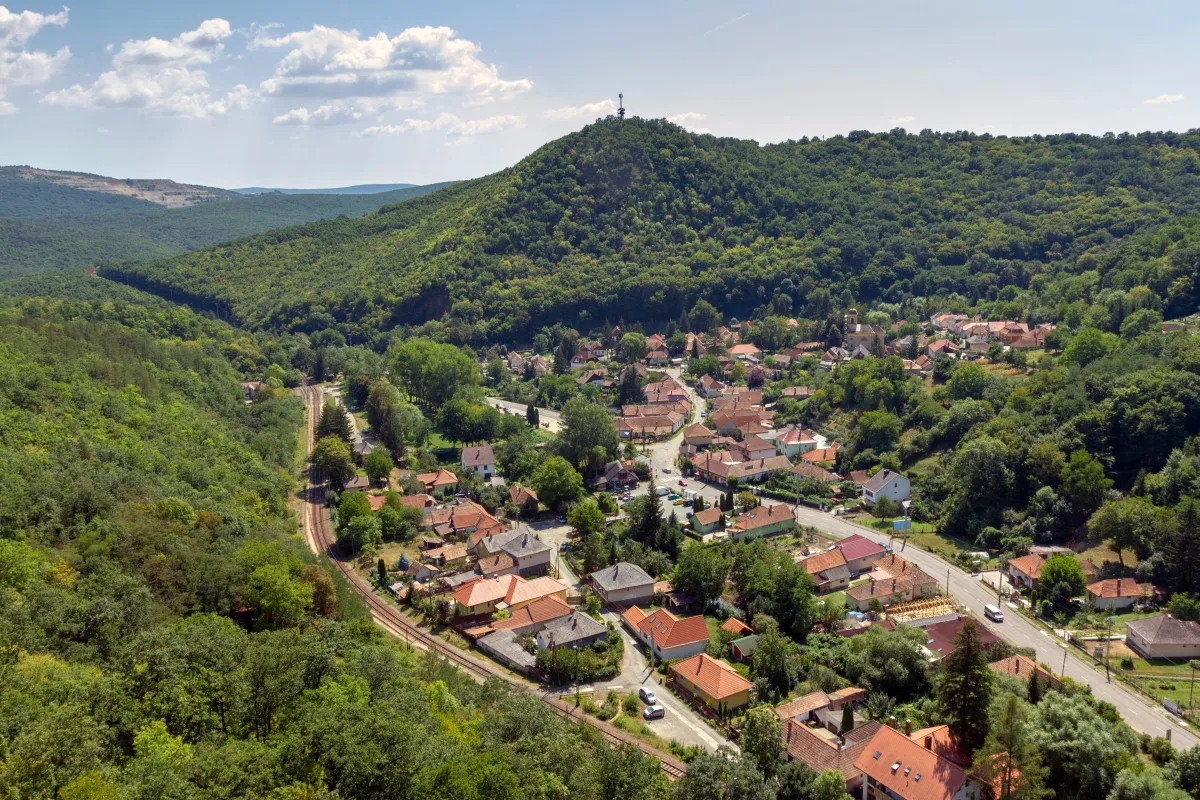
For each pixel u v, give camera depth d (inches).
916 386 7623.0
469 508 6038.4
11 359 5423.2
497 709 2910.9
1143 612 4375.0
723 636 4232.3
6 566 2906.0
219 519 4279.0
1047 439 5649.6
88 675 2140.7
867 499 6259.8
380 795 1889.8
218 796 1690.5
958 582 4943.4
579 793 2229.3
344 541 5497.1
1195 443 5187.0
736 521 5772.6
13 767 1590.8
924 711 3447.3
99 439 4842.5
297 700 2198.6
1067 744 2827.3
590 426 7037.4
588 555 5108.3
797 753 3122.5
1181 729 3398.1
